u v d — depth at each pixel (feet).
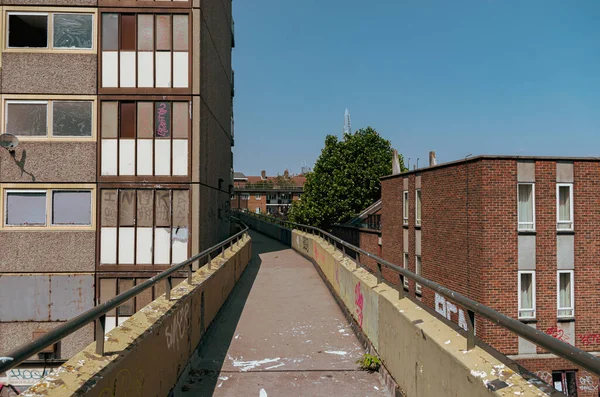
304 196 143.23
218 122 61.72
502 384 8.84
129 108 45.09
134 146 44.98
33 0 44.32
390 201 84.64
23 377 42.19
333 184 132.87
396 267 16.79
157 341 13.75
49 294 44.16
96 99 44.73
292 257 69.21
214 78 57.52
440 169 63.10
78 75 44.70
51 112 44.52
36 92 44.37
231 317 29.14
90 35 44.96
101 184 44.65
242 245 50.57
